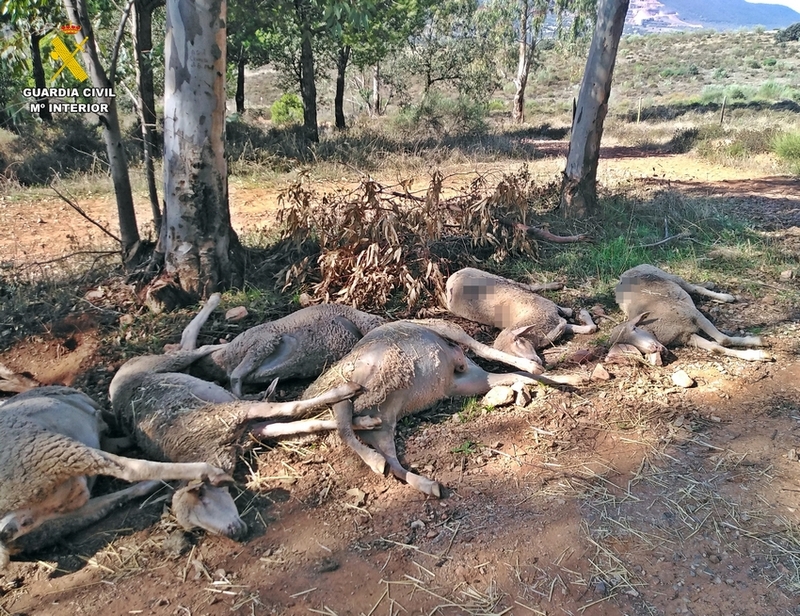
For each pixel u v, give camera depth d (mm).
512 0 27625
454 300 5824
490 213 7070
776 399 4477
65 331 5551
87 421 4016
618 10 7840
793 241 7621
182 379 4277
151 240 6730
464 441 4188
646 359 5027
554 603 3029
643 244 7406
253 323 5613
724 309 5855
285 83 20375
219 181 5887
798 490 3650
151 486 3824
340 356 4805
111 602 3146
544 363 5102
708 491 3676
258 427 4125
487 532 3455
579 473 3863
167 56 5539
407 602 3068
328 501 3742
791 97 30500
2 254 7465
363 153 13367
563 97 41781
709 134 17531
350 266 6074
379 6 13703
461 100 20516
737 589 3059
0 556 3188
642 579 3137
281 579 3230
